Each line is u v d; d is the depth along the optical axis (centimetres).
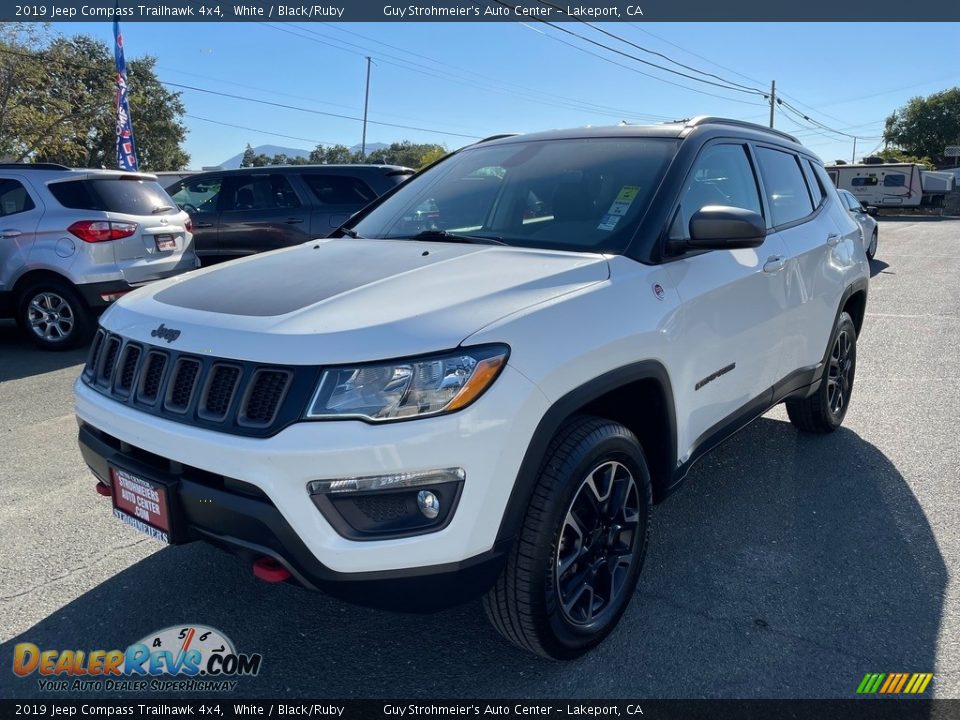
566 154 350
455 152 411
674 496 395
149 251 769
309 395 208
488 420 213
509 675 255
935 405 555
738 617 286
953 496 394
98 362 272
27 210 727
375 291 245
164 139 3928
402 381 208
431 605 220
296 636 277
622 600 273
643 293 274
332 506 207
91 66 2867
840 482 413
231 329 228
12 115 2333
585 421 253
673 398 288
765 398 376
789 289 378
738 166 368
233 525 217
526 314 232
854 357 498
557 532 236
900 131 6375
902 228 2684
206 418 222
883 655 263
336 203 907
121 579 315
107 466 254
